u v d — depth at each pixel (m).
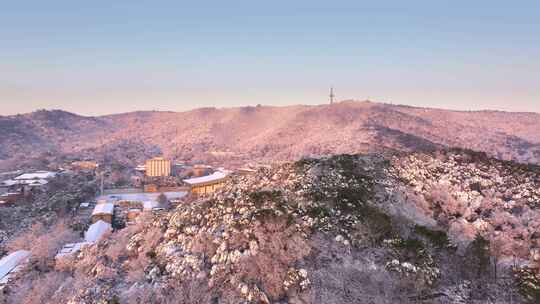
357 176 74.19
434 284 46.78
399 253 49.62
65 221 126.38
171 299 46.66
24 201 165.38
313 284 45.22
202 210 63.75
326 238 52.31
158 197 164.62
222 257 50.00
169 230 62.25
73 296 53.38
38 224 120.56
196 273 49.69
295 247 49.81
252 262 48.22
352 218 56.19
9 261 85.94
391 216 59.78
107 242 75.56
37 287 66.38
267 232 51.69
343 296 43.78
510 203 70.69
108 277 57.00
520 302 45.12
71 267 72.25
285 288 44.91
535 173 78.38
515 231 62.34
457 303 44.28
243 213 57.41
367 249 50.94
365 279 46.19
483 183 77.75
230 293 45.34
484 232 62.91
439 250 53.34
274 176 84.19
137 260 58.94
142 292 48.97
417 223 62.50
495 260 51.72
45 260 84.62
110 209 133.50
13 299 66.44
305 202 61.56
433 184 77.81
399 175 78.94
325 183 70.50
